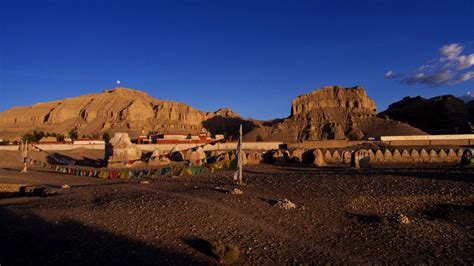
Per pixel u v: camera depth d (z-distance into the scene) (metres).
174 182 30.88
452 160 49.84
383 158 50.53
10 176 42.41
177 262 11.97
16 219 18.88
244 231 15.20
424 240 14.12
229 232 15.07
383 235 14.69
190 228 15.67
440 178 26.89
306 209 18.67
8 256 12.90
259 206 19.27
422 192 22.41
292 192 23.36
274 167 45.03
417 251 12.97
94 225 16.70
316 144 76.88
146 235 14.90
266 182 27.97
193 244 13.73
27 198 26.83
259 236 14.58
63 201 23.88
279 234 14.82
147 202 21.06
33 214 19.81
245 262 11.96
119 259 12.31
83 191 28.05
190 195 22.80
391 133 199.00
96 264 11.89
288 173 35.44
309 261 12.07
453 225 16.38
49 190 29.78
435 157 49.94
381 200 20.66
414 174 29.45
